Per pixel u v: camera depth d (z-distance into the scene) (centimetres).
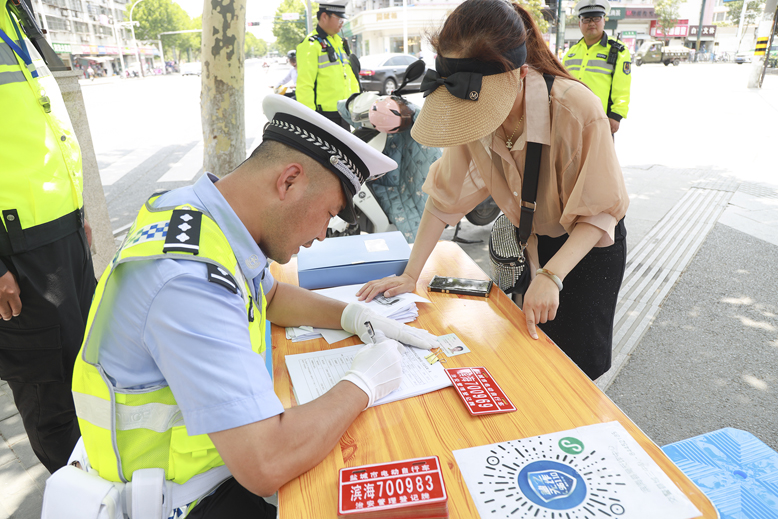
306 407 102
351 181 104
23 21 179
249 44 10081
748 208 512
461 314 155
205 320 89
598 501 86
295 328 148
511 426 106
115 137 1034
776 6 1599
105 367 96
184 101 1831
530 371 125
